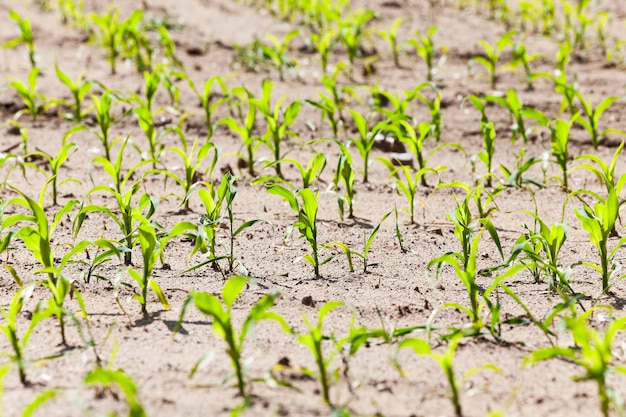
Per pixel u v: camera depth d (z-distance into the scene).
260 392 5.73
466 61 17.53
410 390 5.82
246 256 8.75
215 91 15.39
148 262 6.97
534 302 7.48
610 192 7.39
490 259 8.69
